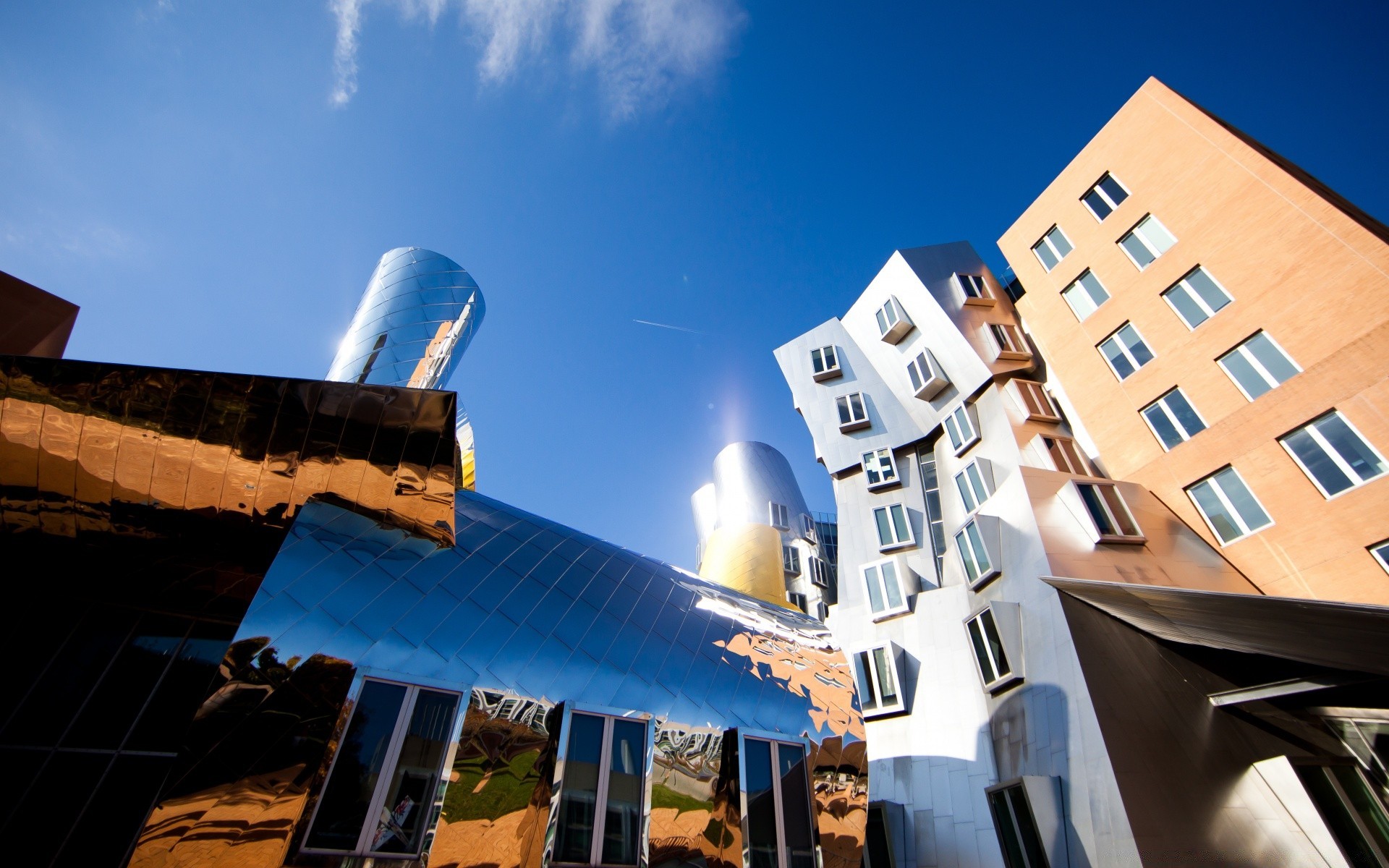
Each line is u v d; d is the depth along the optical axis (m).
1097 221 26.70
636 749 14.02
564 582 16.02
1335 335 18.44
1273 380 19.77
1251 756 15.10
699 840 13.62
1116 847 14.67
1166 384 22.78
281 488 13.17
